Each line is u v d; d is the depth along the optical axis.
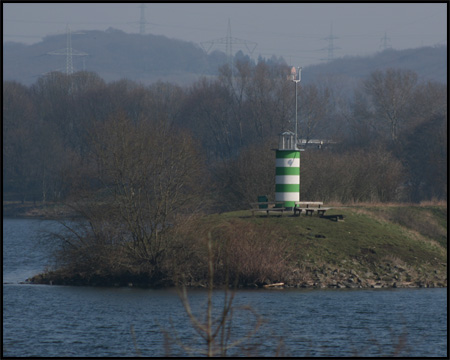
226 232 164.00
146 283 160.75
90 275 164.12
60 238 169.75
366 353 101.38
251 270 157.62
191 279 159.00
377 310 131.00
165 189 165.88
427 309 132.62
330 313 127.88
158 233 164.00
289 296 144.38
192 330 114.62
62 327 118.38
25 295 147.62
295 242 171.62
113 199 167.00
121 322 121.44
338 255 170.00
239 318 122.38
